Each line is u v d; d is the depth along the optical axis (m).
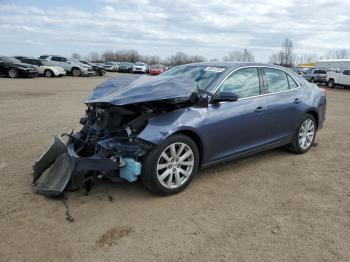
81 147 4.38
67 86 19.72
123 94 4.05
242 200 4.13
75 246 3.16
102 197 4.12
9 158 5.50
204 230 3.45
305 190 4.45
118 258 3.00
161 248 3.15
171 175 4.16
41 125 8.16
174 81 4.42
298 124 5.75
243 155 5.02
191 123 4.21
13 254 3.03
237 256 3.04
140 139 3.87
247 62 5.31
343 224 3.60
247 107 4.85
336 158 5.79
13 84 19.83
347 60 39.66
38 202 3.97
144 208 3.88
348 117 10.54
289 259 3.01
